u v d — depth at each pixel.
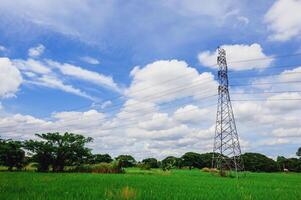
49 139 73.25
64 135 74.00
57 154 72.62
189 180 45.78
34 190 24.39
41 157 72.00
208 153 156.75
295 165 159.12
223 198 22.36
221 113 73.69
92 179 39.34
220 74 74.62
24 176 44.38
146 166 95.62
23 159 73.38
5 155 70.38
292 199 23.27
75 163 75.81
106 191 23.06
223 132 73.00
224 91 74.00
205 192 26.42
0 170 71.12
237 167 73.38
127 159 130.00
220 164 71.94
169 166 99.81
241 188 31.72
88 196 20.73
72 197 20.20
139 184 32.84
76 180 36.78
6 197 19.75
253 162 149.00
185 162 152.00
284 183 45.53
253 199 22.64
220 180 48.88
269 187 35.75
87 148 76.00
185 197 22.09
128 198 20.34
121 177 46.72
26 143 71.44
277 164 152.00
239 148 70.06
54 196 20.80
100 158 133.88
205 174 74.88
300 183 46.50
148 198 20.66
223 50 75.50
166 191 26.02
